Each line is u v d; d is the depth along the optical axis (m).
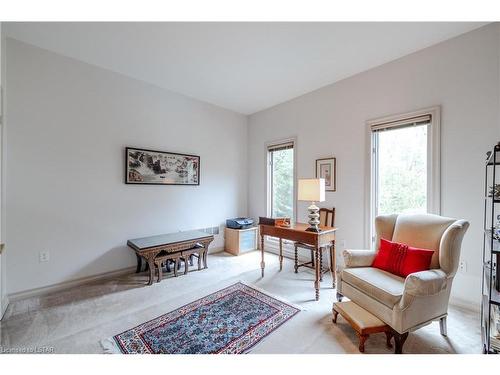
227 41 2.36
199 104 3.93
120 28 2.15
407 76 2.61
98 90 2.87
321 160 3.45
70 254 2.68
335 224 3.27
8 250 2.30
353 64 2.81
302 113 3.73
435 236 1.94
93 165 2.84
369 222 2.94
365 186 2.97
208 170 4.07
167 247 2.94
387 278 1.88
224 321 2.00
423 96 2.49
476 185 2.19
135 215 3.20
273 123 4.21
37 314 2.11
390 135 2.83
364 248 2.98
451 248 1.73
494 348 1.43
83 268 2.78
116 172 3.03
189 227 3.82
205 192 4.03
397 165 2.77
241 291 2.59
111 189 2.99
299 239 2.60
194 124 3.87
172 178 3.58
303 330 1.88
